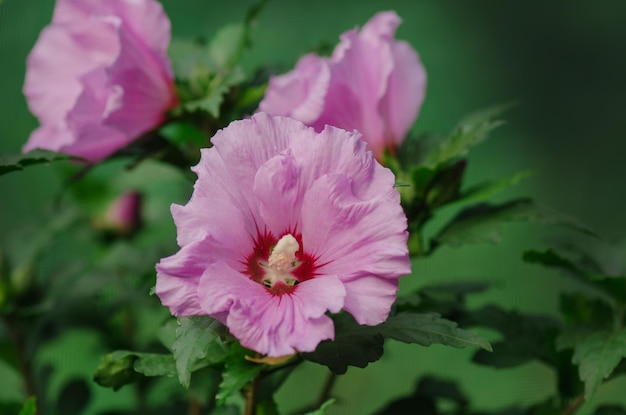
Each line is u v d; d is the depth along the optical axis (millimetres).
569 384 957
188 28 1901
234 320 778
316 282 798
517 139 2156
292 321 786
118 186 1198
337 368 823
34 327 1064
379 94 908
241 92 969
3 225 1704
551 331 945
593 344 902
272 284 805
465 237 923
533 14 2238
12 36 1787
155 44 936
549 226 1837
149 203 1281
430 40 2189
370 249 796
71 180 967
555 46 2244
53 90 973
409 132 956
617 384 1608
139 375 862
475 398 1568
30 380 1059
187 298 785
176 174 1186
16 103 1794
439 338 826
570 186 2148
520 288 1786
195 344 795
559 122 2186
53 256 1408
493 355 962
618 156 2182
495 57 2211
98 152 950
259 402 896
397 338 828
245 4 1918
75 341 1465
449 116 2127
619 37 2240
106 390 1476
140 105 937
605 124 2209
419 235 936
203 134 971
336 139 804
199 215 793
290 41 1940
